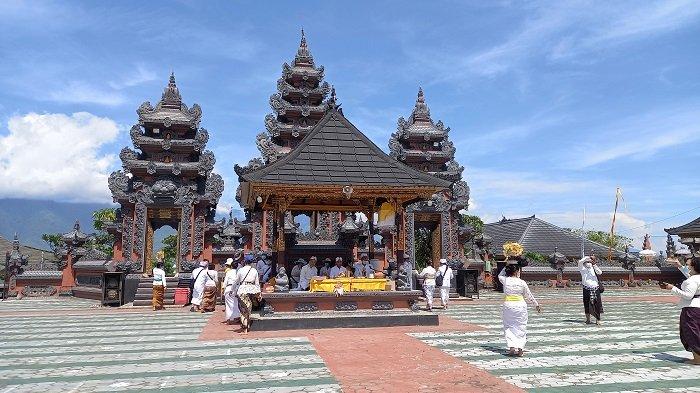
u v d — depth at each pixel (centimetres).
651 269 3947
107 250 4622
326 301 1520
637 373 896
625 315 1914
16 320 1867
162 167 3206
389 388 795
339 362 997
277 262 1575
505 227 6112
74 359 1063
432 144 3644
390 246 3253
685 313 990
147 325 1673
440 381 838
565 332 1426
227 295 1691
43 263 3328
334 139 1692
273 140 3878
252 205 1823
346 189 1540
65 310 2323
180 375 897
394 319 1512
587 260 1633
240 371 925
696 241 3694
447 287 2230
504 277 1101
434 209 3338
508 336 1067
